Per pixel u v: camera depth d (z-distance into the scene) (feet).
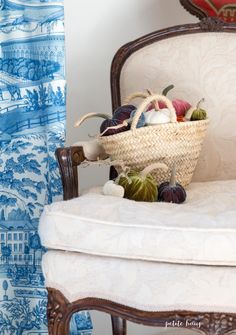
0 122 6.54
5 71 6.49
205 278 4.56
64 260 4.85
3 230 6.62
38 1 6.33
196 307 4.56
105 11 8.18
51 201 6.51
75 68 8.06
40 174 6.56
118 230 4.71
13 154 6.57
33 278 6.63
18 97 6.50
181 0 7.80
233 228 4.56
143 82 6.91
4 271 6.65
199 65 6.95
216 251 4.54
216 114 6.89
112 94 6.96
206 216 4.73
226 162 6.88
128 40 8.33
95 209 4.89
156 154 5.89
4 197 6.61
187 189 6.17
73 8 8.01
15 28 6.42
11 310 6.68
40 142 6.52
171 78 6.91
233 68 6.95
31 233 6.61
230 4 7.73
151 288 4.64
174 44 7.00
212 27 7.06
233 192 5.73
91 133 8.16
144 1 8.36
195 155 6.14
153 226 4.65
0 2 6.42
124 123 5.90
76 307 4.85
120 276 4.72
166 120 5.86
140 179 5.57
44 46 6.34
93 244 4.75
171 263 4.65
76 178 5.80
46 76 6.36
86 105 8.13
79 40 8.07
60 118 6.39
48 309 4.90
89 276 4.80
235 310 4.54
